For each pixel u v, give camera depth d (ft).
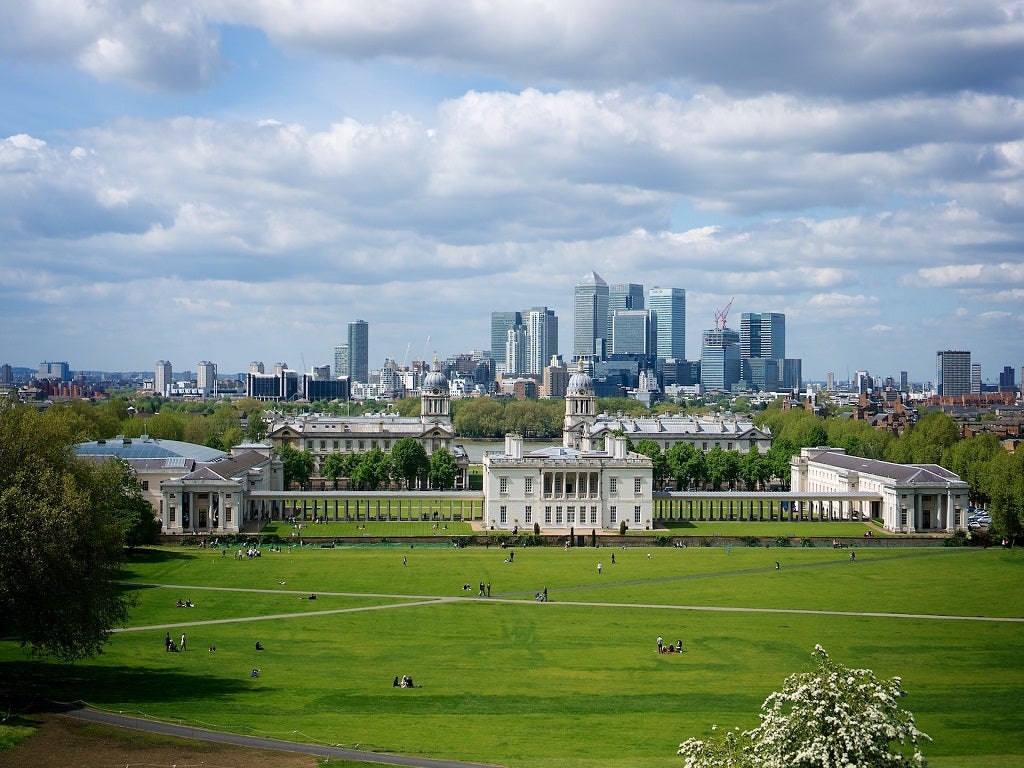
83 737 407.85
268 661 561.84
